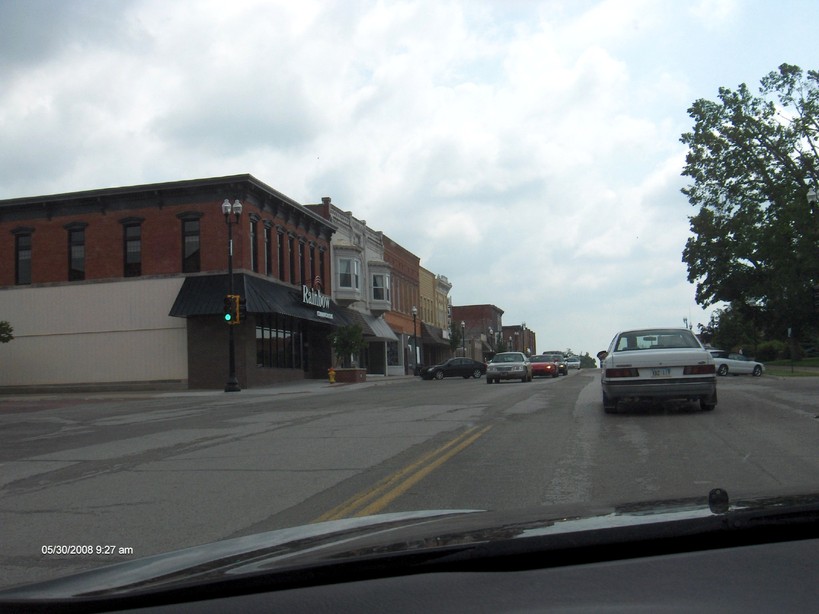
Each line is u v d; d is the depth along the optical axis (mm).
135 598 2221
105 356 38750
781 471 8484
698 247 58281
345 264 50688
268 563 2455
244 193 37875
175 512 7500
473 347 93938
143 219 38688
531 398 20734
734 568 2082
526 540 2371
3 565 5816
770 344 75125
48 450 13000
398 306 63625
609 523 2523
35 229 40156
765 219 43656
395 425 14578
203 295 36812
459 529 2777
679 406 16234
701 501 2930
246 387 37219
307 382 43156
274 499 7953
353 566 2275
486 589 2055
